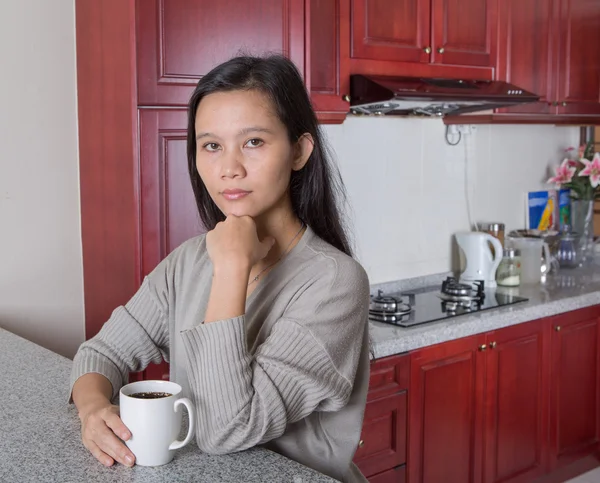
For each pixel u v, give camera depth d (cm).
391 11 254
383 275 307
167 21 195
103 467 97
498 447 274
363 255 298
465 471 262
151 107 195
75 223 231
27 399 126
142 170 196
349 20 243
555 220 386
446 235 332
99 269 222
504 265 317
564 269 364
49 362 152
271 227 110
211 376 97
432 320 255
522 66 302
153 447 97
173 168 200
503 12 291
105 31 205
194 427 98
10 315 221
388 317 258
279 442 109
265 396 97
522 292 307
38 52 218
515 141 360
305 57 221
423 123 315
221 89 102
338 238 118
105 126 209
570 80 323
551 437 297
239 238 100
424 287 318
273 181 103
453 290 294
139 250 197
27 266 223
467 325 254
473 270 315
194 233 205
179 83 198
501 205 357
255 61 104
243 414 96
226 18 204
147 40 192
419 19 262
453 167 331
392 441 237
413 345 237
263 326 107
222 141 102
